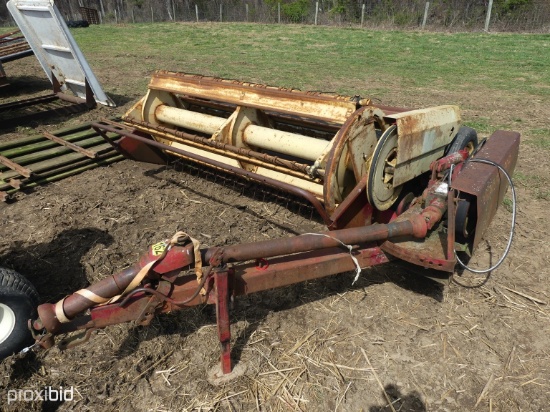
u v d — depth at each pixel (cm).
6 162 586
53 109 862
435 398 286
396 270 405
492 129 796
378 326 342
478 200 334
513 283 392
